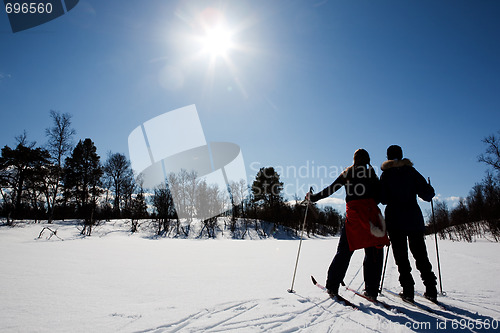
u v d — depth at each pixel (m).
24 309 2.18
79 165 33.59
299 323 1.97
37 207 28.47
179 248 9.99
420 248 2.67
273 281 3.63
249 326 1.89
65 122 25.48
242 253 8.27
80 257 5.92
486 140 26.31
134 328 1.82
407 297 2.61
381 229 2.55
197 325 1.90
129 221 32.56
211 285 3.35
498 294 2.91
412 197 2.75
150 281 3.59
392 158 2.97
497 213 26.86
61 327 1.81
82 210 32.16
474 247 9.93
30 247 7.59
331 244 14.01
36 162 27.41
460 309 2.38
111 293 2.87
